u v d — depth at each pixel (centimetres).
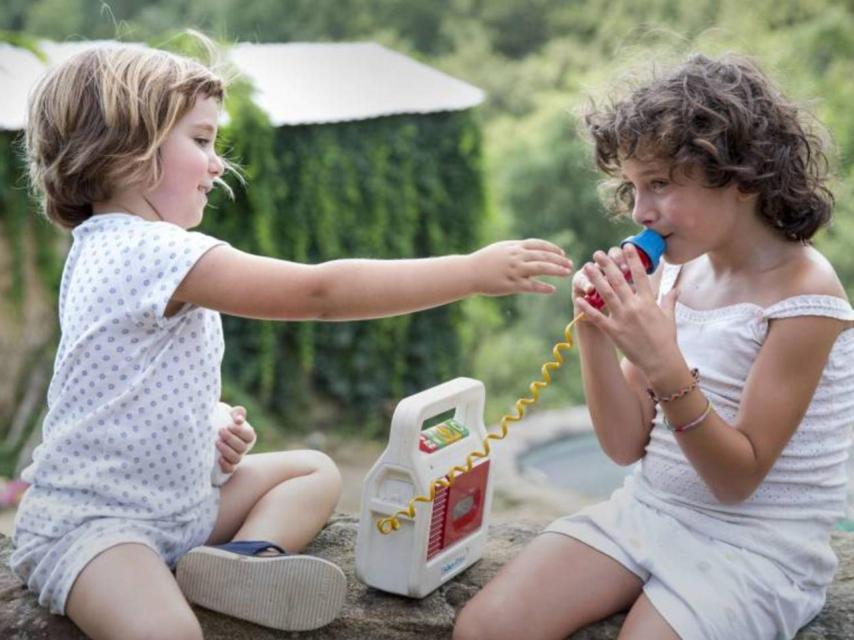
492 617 174
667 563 174
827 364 176
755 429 170
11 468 611
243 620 182
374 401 753
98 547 172
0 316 606
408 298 174
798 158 175
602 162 183
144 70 182
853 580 194
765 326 174
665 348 165
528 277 174
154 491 182
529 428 623
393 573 185
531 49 1397
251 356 704
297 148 692
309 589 176
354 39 1457
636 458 190
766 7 1188
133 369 178
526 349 991
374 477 183
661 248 173
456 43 1402
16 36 644
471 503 194
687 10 1255
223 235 655
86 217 192
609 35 1318
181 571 181
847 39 1117
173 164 184
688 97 169
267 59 765
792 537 176
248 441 196
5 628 182
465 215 782
